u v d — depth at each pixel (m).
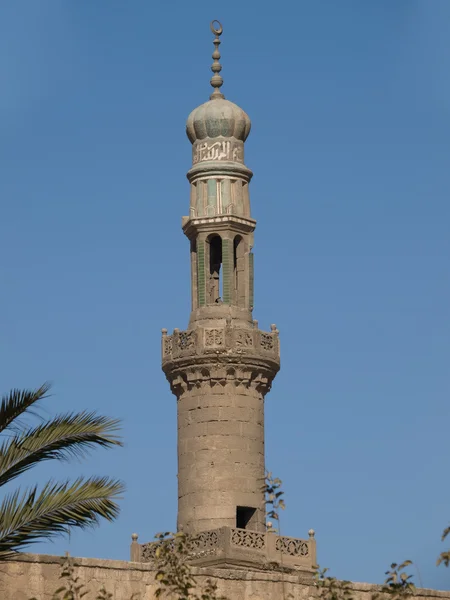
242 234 81.31
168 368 79.25
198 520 76.88
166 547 48.88
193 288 80.94
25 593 47.78
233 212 80.69
